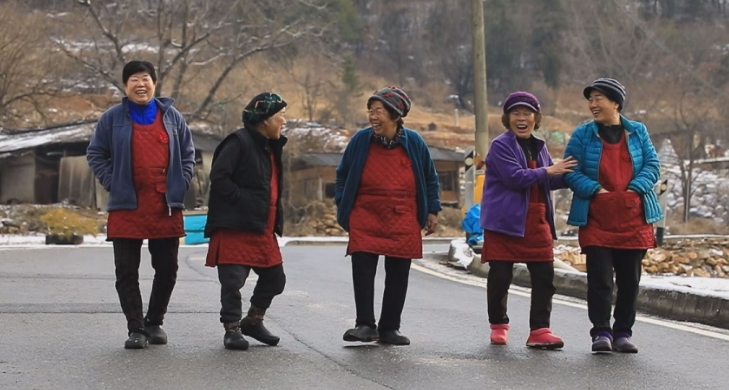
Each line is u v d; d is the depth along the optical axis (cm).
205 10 4603
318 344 854
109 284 1295
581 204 845
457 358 796
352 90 7619
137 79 809
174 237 816
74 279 1350
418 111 8756
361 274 844
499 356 812
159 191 805
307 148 4828
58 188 4356
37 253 1970
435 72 9506
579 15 8000
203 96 4997
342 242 3309
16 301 1078
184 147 829
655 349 860
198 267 1658
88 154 812
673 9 8125
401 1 9950
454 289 1396
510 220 855
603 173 841
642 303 1139
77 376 692
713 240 2602
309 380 692
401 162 848
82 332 884
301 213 4475
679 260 2106
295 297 1201
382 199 841
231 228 806
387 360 777
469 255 1898
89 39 5141
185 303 1102
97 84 6250
